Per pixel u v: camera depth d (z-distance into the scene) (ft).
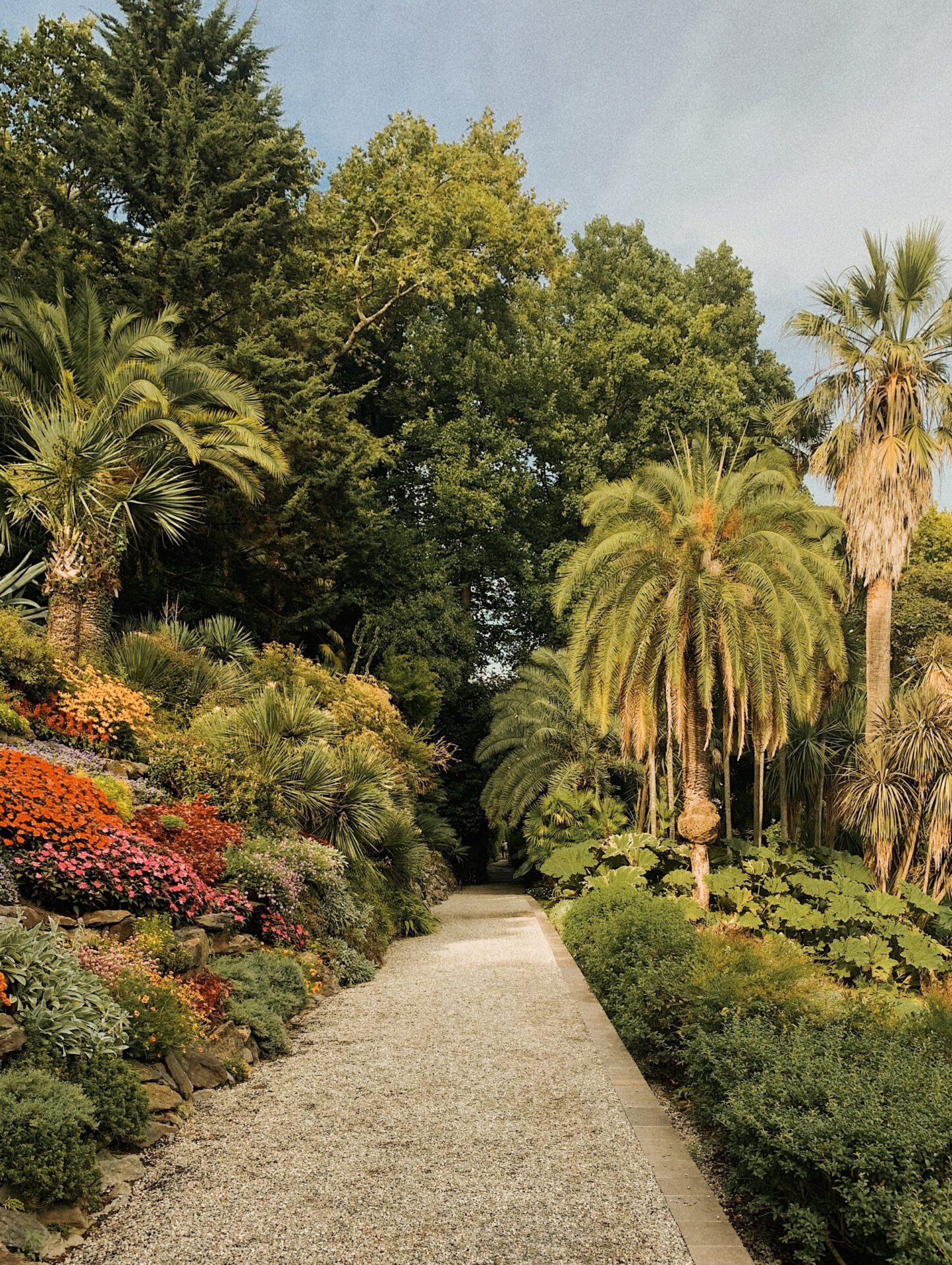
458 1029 24.32
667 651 47.32
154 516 45.57
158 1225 12.60
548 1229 12.68
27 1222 11.66
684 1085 20.11
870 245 64.54
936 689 58.85
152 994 17.62
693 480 51.60
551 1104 18.07
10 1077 13.21
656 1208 13.37
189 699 44.60
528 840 75.36
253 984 23.45
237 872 27.76
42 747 29.94
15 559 50.39
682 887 49.01
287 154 67.10
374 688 61.46
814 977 23.41
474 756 92.17
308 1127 16.67
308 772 38.37
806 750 65.77
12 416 45.52
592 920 35.76
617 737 69.00
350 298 88.84
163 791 31.09
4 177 61.46
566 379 94.27
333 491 66.64
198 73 66.95
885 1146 11.80
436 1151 15.53
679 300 108.17
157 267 58.65
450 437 88.53
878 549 62.34
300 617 68.18
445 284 88.84
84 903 19.71
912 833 57.06
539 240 100.73
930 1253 10.25
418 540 90.99
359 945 34.81
